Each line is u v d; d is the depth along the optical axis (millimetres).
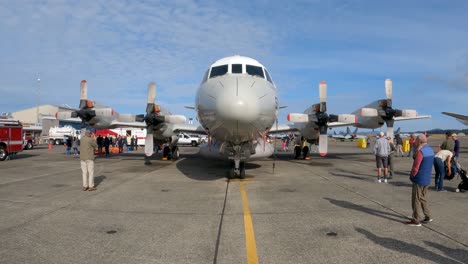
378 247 4613
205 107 9031
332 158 20641
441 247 4613
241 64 10523
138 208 6922
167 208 6918
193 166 15297
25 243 4789
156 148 24000
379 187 9586
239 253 4406
